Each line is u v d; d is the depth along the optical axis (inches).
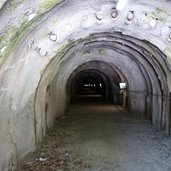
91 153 277.9
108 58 545.6
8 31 145.8
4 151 194.7
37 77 259.4
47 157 263.7
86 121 487.5
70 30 219.3
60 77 488.4
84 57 517.3
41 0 144.5
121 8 188.4
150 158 260.1
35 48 212.5
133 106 583.2
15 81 203.6
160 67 361.4
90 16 215.9
